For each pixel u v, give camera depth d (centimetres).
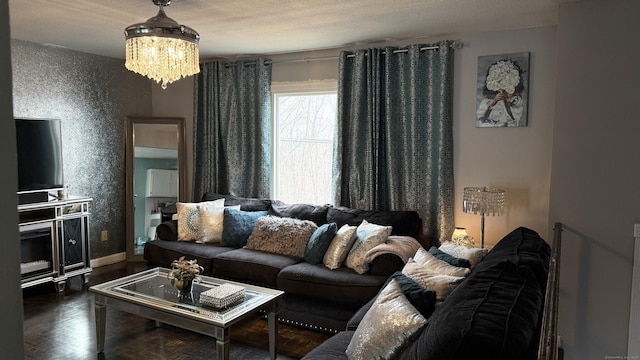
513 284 167
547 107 366
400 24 361
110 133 530
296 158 498
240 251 403
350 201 445
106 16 343
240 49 463
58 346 321
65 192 456
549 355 114
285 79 489
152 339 335
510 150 382
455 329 132
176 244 432
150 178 554
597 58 288
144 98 570
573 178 296
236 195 510
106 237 532
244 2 305
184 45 284
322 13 331
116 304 300
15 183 45
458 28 374
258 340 335
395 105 422
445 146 400
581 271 297
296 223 405
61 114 475
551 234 303
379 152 429
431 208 413
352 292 325
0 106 44
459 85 399
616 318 290
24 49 436
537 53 367
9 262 45
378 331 196
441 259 280
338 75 443
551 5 305
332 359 213
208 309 274
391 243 349
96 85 511
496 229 391
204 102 526
